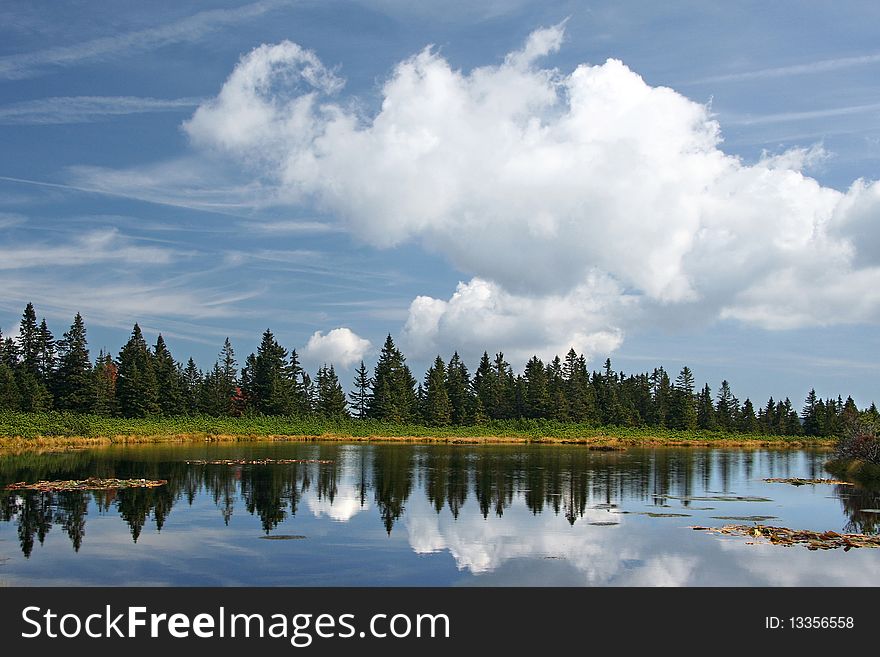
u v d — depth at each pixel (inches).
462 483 1573.6
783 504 1318.9
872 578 765.9
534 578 757.3
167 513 1104.8
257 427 4062.5
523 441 3964.1
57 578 737.6
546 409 5280.5
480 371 5999.0
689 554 864.9
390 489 1440.7
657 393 6117.1
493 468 1993.1
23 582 723.4
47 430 2842.0
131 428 3356.3
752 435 5088.6
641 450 3299.7
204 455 2310.5
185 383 4808.1
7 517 1048.2
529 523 1062.4
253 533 961.5
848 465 2037.4
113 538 916.0
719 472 2030.0
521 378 5738.2
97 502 1194.0
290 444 3250.5
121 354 4414.4
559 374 5836.6
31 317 4311.0
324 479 1611.7
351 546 889.5
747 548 900.6
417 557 836.6
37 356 4284.0
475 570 784.3
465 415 5305.1
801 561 833.5
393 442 3681.1
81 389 4030.5
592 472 1919.3
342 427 4345.5
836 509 1259.2
